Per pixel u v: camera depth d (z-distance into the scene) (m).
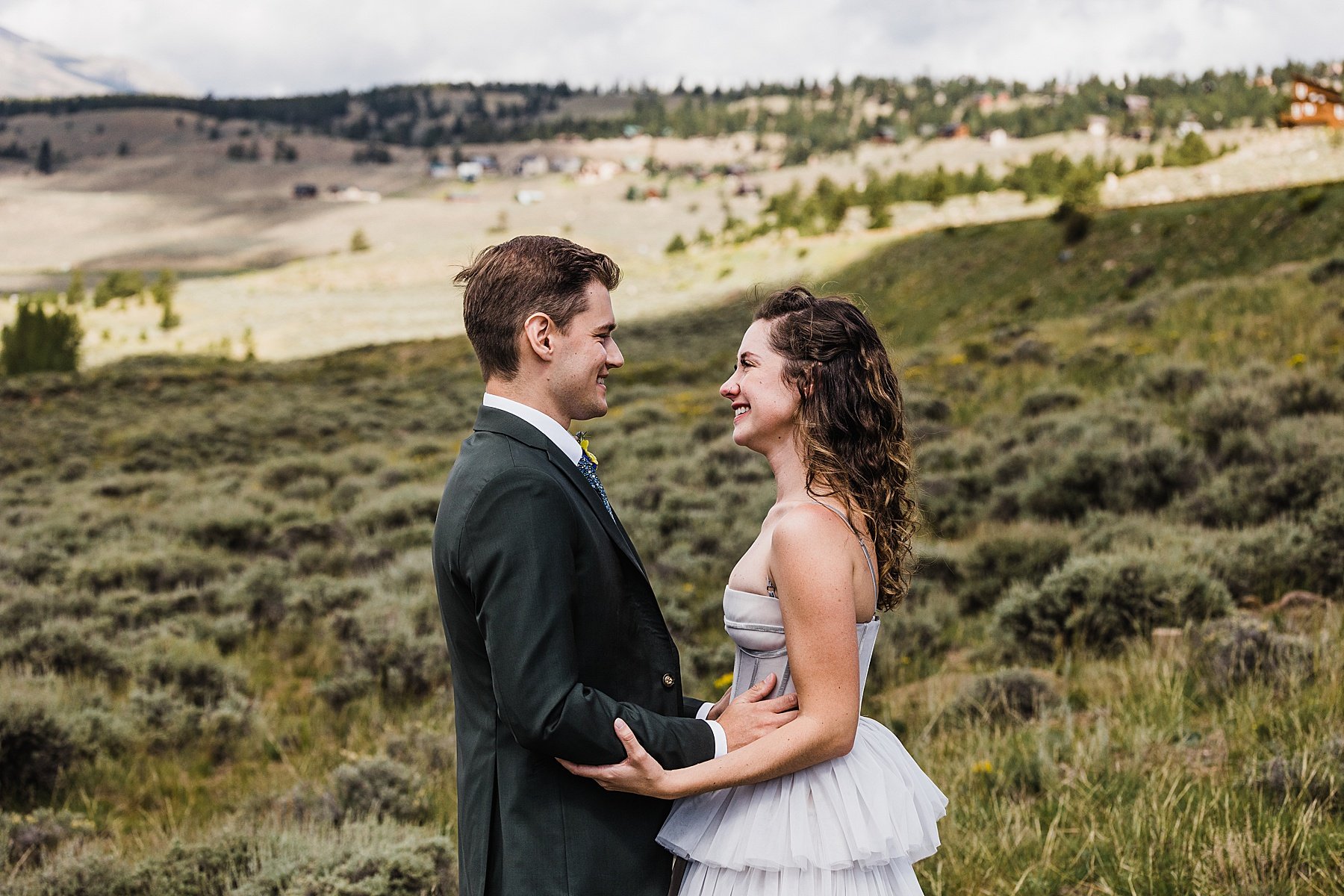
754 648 2.07
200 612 9.37
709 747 1.88
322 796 4.79
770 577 2.04
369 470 19.02
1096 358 16.17
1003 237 51.81
